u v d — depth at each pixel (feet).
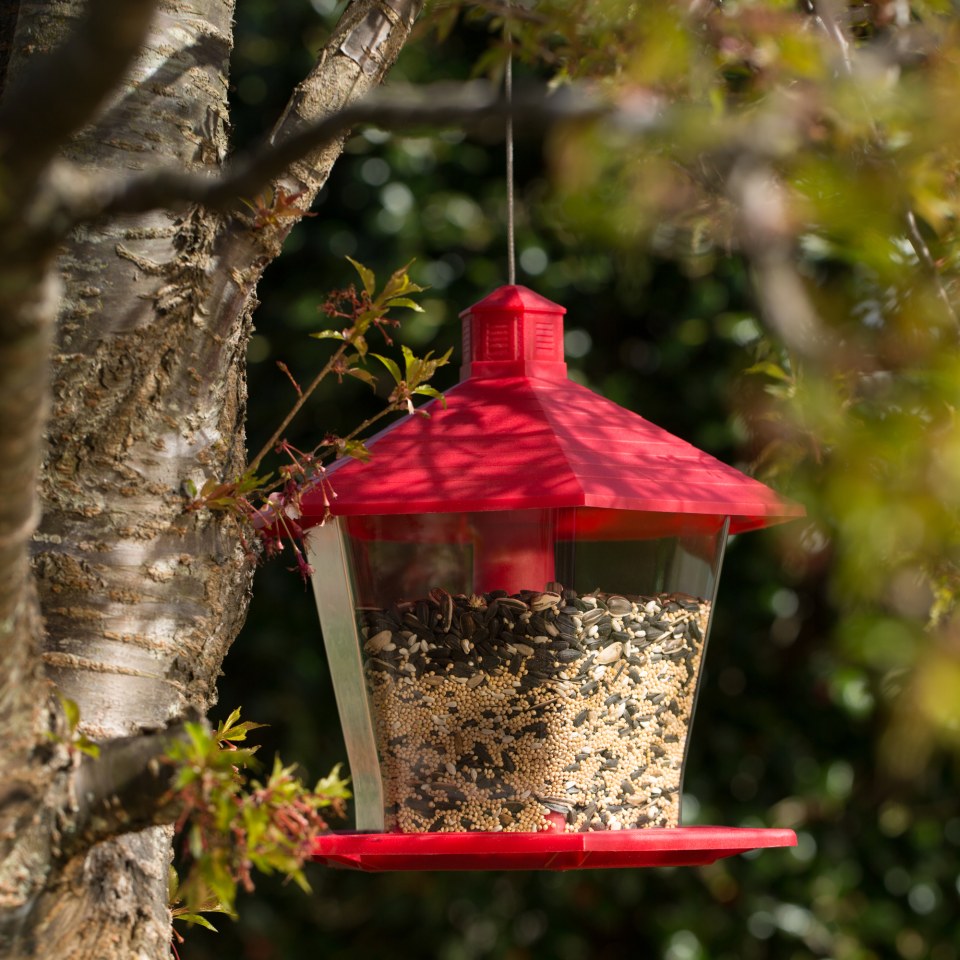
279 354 28.17
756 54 11.05
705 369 27.68
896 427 7.81
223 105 12.76
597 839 13.52
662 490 13.62
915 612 8.42
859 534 7.70
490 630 14.89
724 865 27.84
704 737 27.91
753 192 6.57
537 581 14.94
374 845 13.64
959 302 10.71
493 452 14.01
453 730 14.96
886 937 27.22
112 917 10.29
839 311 8.04
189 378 11.60
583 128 7.00
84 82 5.90
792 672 27.73
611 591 15.20
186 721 9.55
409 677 15.05
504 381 15.23
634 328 28.53
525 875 28.14
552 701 14.85
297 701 27.68
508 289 15.57
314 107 12.45
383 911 28.02
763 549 27.27
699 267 15.74
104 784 9.36
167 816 9.29
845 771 27.43
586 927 28.14
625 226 7.47
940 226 11.15
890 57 8.66
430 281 27.81
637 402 27.99
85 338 11.37
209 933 28.07
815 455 11.11
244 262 11.89
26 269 6.61
